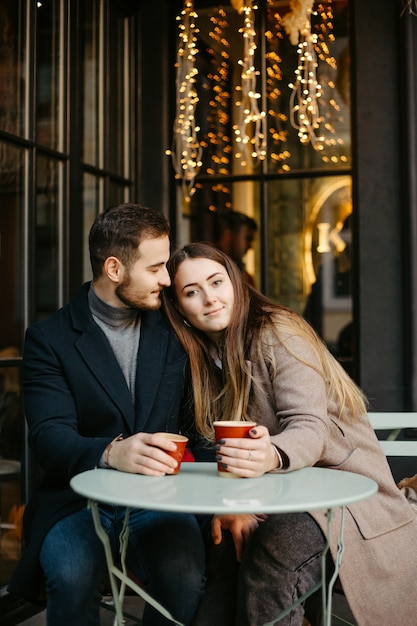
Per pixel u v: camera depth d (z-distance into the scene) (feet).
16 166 10.30
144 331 7.39
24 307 10.44
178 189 13.73
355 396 7.29
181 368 7.41
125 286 7.03
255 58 13.33
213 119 13.70
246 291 7.38
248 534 6.75
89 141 12.09
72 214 11.38
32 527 6.54
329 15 12.88
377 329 12.18
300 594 6.27
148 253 6.99
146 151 13.52
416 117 11.96
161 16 13.46
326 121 13.01
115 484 5.44
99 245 7.07
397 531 6.87
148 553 6.66
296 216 13.51
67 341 7.06
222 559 6.96
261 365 7.06
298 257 13.62
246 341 7.16
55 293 11.12
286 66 13.19
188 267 7.23
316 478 5.80
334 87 12.94
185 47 13.37
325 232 13.43
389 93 12.21
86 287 7.52
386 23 12.21
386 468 7.22
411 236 11.93
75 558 6.12
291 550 6.17
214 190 13.82
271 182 13.53
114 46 12.94
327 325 14.02
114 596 5.57
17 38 10.36
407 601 6.70
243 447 5.77
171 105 13.60
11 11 10.26
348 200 13.17
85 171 11.92
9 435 10.08
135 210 7.09
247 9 12.19
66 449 6.29
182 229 13.79
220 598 6.87
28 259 10.50
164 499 4.94
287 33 13.08
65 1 11.32
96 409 6.93
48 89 10.98
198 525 6.88
